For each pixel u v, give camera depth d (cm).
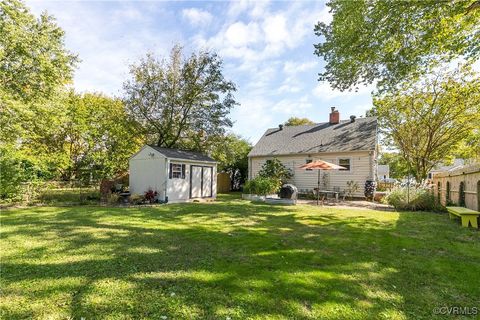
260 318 257
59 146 1806
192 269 387
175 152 1522
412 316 266
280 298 298
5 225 711
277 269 388
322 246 518
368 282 345
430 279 357
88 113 1619
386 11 746
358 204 1305
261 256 452
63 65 1409
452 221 805
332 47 920
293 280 347
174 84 1755
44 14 1348
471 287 334
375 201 1465
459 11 688
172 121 1794
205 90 1795
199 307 278
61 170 1475
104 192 1448
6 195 1142
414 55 817
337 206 1211
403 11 732
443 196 1217
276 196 1487
